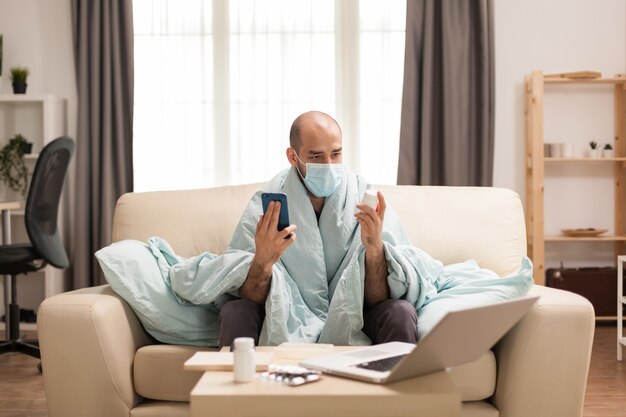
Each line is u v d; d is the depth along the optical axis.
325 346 1.78
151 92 4.78
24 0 4.81
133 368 2.11
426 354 1.42
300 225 2.34
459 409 1.38
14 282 3.87
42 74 4.82
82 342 1.99
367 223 2.08
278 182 2.45
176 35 4.77
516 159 4.75
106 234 4.61
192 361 1.57
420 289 2.20
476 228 2.61
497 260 2.58
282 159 4.78
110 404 2.02
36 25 4.81
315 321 2.24
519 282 2.16
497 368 2.08
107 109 4.63
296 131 2.32
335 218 2.36
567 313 1.98
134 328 2.19
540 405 2.00
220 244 2.60
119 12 4.64
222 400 1.37
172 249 2.57
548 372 1.98
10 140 4.63
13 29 4.82
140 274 2.21
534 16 4.74
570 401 2.00
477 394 2.04
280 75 4.76
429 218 2.63
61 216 4.77
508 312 1.58
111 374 2.01
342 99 4.77
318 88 4.76
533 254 4.52
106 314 2.03
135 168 4.79
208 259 2.28
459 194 2.70
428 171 4.57
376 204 2.07
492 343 1.68
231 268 2.16
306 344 1.80
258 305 2.17
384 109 4.75
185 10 4.77
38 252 3.71
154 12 4.76
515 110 4.75
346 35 4.75
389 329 2.02
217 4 4.76
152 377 2.08
